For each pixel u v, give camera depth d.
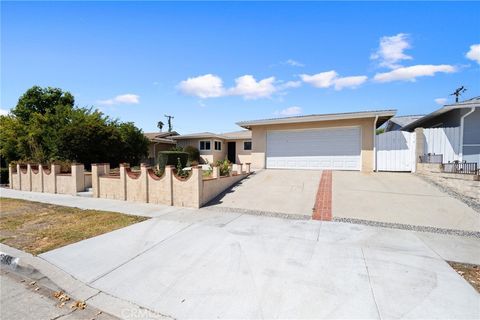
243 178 12.04
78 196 11.30
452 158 11.23
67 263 4.40
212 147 25.52
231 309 3.01
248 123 14.91
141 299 3.32
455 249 4.66
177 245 5.05
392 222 6.27
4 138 17.97
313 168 13.95
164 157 13.53
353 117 12.58
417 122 15.46
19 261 4.50
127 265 4.27
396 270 3.85
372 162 12.63
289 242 5.06
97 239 5.54
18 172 14.15
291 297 3.21
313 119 13.36
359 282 3.52
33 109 25.25
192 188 8.38
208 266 4.12
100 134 17.12
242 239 5.27
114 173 12.08
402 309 2.92
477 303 3.02
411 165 11.90
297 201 8.34
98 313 3.10
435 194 8.27
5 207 9.09
